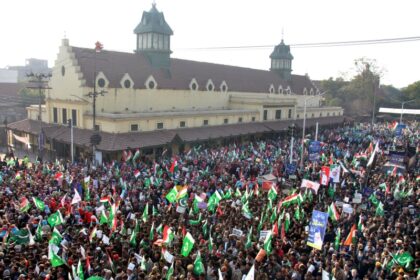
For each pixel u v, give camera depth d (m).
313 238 17.45
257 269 15.19
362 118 108.69
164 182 29.86
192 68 63.41
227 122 62.16
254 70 78.62
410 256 16.19
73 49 49.00
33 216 19.80
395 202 26.22
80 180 29.03
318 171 36.31
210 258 15.80
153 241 17.67
